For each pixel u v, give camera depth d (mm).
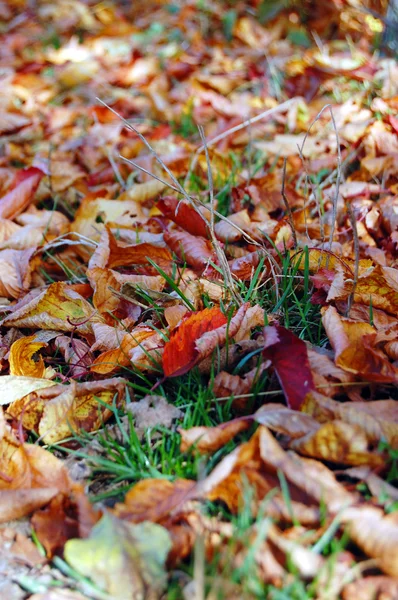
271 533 667
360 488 711
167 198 961
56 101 1614
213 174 1139
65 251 1029
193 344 786
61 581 686
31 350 824
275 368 749
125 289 886
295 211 1012
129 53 1825
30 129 1437
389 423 725
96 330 846
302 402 740
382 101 1196
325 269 886
